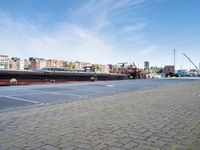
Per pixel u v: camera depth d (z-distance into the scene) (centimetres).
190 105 821
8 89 1512
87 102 902
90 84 2133
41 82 2780
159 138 431
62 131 478
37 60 11175
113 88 1630
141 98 1029
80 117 616
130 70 4844
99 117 616
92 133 463
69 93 1255
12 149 370
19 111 706
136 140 419
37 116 630
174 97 1066
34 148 375
